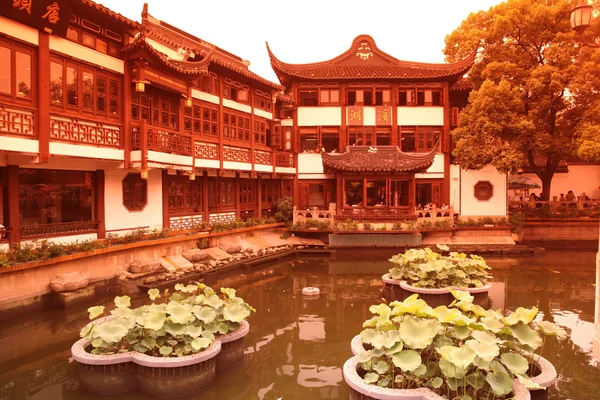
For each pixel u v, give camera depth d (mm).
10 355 9320
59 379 8242
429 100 28078
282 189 28969
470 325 6969
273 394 7793
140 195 17484
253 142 24016
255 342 10359
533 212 26094
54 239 13633
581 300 13766
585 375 8305
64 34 12391
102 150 13820
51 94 12383
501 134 23859
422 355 7340
